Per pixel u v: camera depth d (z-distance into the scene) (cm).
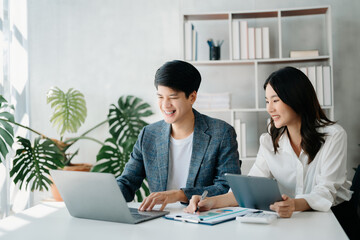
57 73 373
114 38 368
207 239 108
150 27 365
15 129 339
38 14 373
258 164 181
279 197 130
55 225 129
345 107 341
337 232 113
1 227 128
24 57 359
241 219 127
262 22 348
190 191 156
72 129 338
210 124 177
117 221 131
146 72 365
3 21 319
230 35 321
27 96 362
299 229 117
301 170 169
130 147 323
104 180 126
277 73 161
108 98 369
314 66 314
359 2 339
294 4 346
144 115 356
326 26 334
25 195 345
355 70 340
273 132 176
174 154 177
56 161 289
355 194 170
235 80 354
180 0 360
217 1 355
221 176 169
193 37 328
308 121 162
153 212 142
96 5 370
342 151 161
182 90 161
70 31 372
